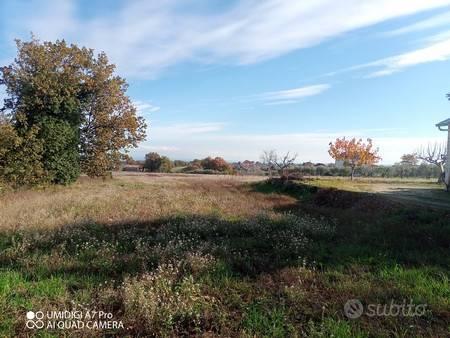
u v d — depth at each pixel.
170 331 4.59
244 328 4.68
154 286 5.80
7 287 5.70
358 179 32.94
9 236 9.42
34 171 23.75
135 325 4.77
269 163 44.00
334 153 38.41
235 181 34.22
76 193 21.42
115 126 30.30
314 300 5.48
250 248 8.60
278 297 5.62
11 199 18.05
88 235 9.44
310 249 8.34
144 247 8.07
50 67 26.27
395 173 40.06
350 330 4.55
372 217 12.77
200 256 7.41
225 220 11.97
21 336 4.47
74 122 27.28
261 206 16.50
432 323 4.80
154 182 32.88
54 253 7.80
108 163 30.52
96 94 29.38
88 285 6.09
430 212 12.23
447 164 21.23
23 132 23.58
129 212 14.05
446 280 6.08
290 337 4.43
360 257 7.62
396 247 8.43
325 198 19.00
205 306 5.23
